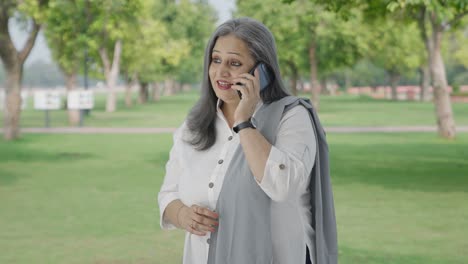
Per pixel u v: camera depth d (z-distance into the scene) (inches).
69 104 1114.1
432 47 808.9
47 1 845.2
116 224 317.4
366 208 354.9
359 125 1098.7
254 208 96.3
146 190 428.5
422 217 328.8
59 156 647.8
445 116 812.6
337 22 1456.7
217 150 104.0
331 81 4222.4
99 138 870.4
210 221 98.6
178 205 105.7
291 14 1478.8
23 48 845.8
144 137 884.6
